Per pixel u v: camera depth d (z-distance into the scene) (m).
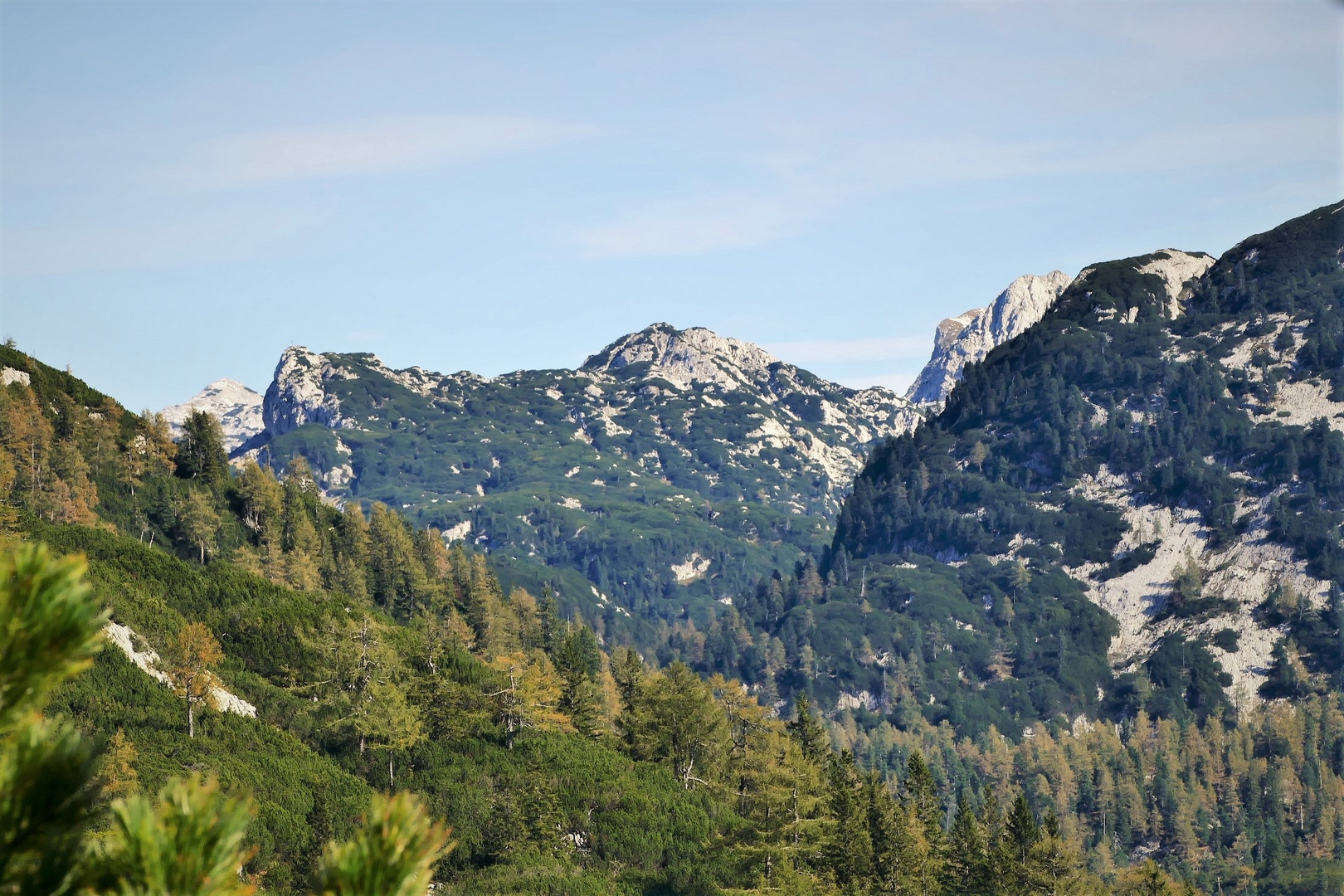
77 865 8.53
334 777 94.44
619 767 114.56
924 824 123.19
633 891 90.06
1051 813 108.38
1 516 117.44
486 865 91.19
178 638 97.44
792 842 94.19
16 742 8.51
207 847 8.86
